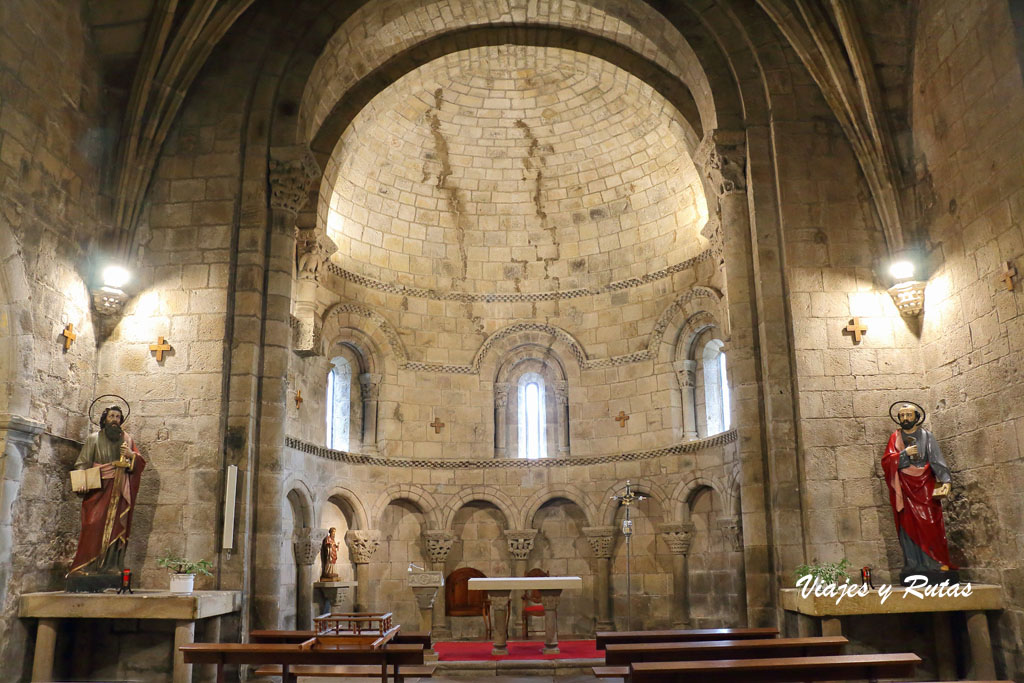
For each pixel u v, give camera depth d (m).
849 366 14.57
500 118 21.36
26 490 12.64
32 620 12.54
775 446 14.38
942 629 12.88
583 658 15.59
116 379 14.67
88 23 14.88
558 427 21.89
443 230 22.38
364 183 21.17
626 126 20.94
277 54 16.22
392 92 18.83
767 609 14.16
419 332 21.72
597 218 22.23
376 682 13.64
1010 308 12.26
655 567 20.14
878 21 15.37
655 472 20.28
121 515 13.04
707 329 20.22
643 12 16.98
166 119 15.49
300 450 18.20
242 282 15.10
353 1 16.58
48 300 13.37
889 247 14.99
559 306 22.28
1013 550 12.12
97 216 14.90
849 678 9.38
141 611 12.05
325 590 18.80
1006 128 12.41
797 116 15.68
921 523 12.95
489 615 19.64
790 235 15.09
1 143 12.31
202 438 14.33
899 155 15.12
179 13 15.35
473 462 21.27
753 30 16.25
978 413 12.99
